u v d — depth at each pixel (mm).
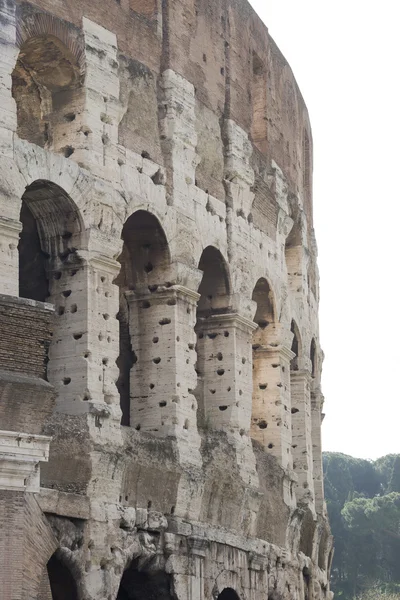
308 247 68062
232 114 57281
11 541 39844
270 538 57250
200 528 50781
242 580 53938
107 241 48000
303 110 69312
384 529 130375
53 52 47812
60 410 46469
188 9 54656
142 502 48500
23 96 49156
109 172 48750
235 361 55406
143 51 51781
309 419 65312
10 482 40094
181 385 51094
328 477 149000
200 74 55219
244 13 59906
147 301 51656
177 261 51500
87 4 49000
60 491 44625
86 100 48312
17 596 39656
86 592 45000
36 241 48844
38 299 48469
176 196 52000
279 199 61938
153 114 51969
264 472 57156
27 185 45188
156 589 49406
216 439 53562
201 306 56000
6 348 40469
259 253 58875
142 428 50844
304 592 61531
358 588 127875
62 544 44531
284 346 60719
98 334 47188
